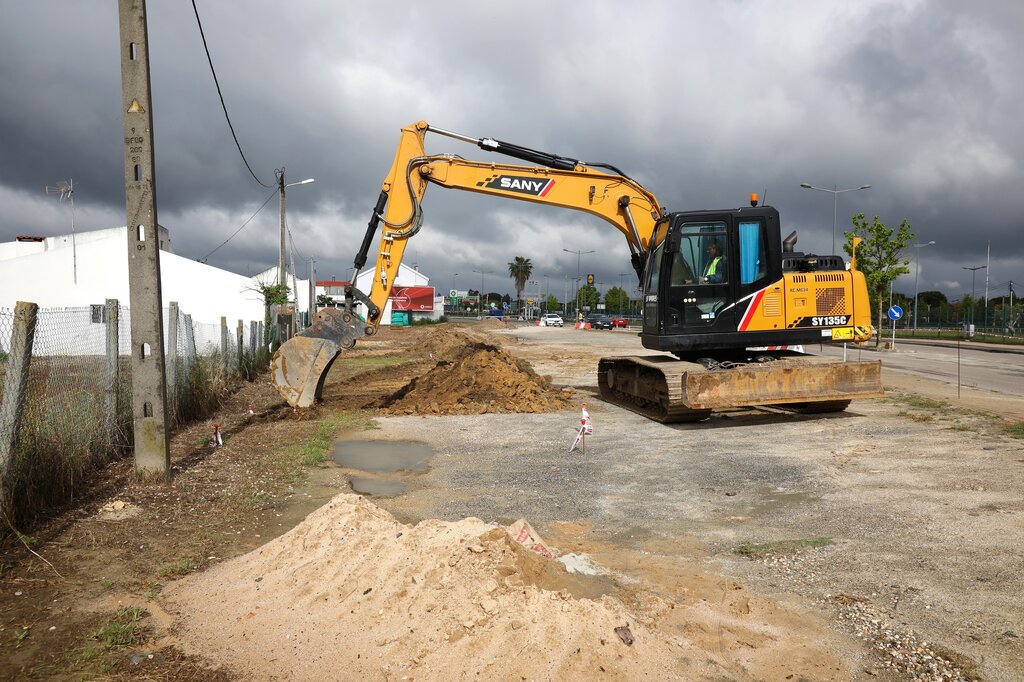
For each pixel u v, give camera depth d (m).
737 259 12.10
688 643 3.84
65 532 5.95
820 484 7.65
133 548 5.62
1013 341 44.06
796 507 6.78
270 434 10.85
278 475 8.16
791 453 9.37
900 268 36.50
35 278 31.84
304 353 13.01
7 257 41.31
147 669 3.70
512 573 4.11
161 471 7.70
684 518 6.52
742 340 12.14
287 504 6.99
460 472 8.52
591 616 3.77
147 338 7.66
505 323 93.00
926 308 73.81
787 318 12.15
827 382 11.82
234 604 4.47
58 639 4.05
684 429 11.42
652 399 12.76
